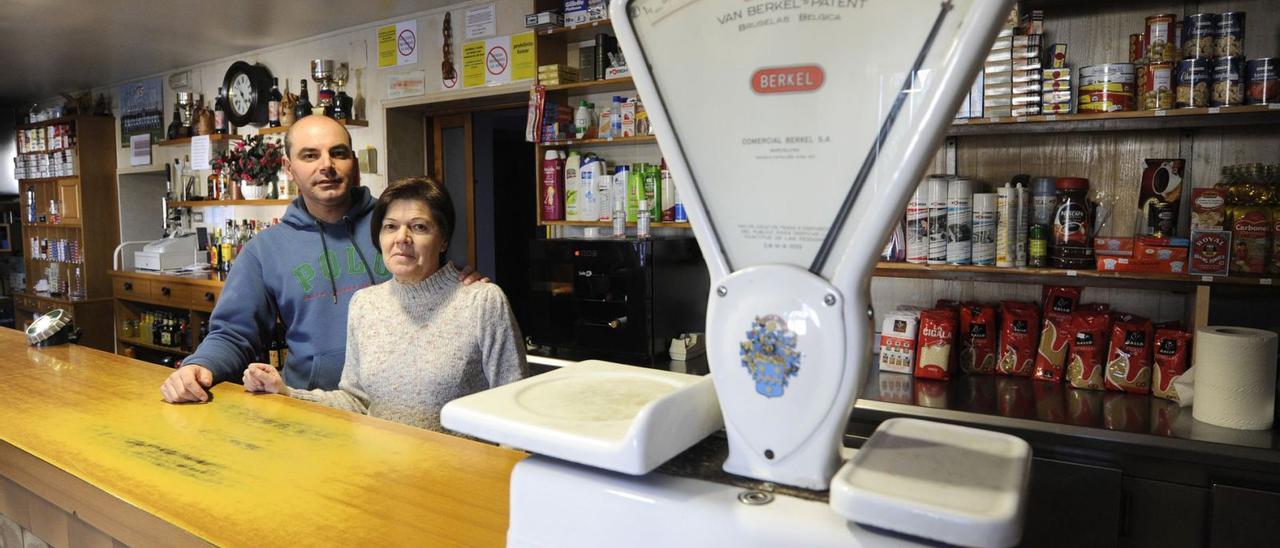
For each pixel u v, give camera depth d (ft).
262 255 7.42
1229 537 6.29
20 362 5.96
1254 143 7.93
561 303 10.82
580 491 2.05
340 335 7.48
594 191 11.77
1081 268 8.09
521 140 16.71
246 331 7.11
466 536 2.74
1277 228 7.25
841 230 1.88
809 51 1.87
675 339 10.50
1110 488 6.72
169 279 18.02
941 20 1.72
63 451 3.78
